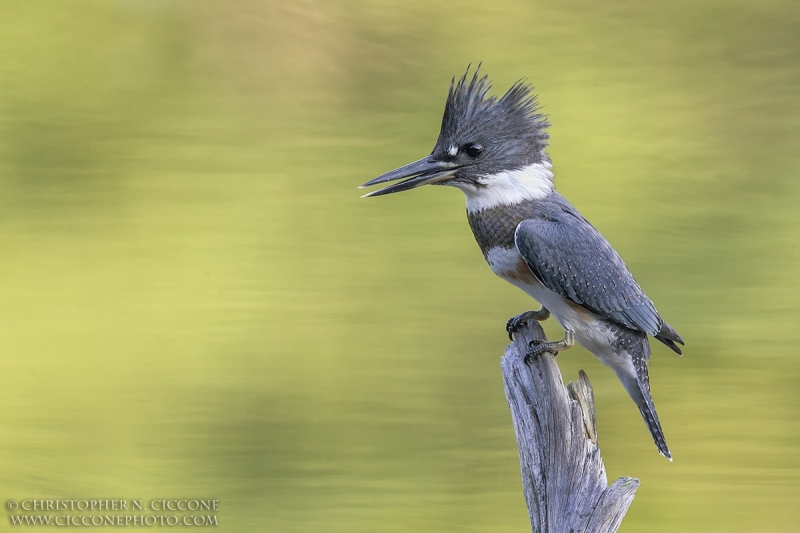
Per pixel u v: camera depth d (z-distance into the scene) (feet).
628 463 35.78
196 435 36.83
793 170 60.70
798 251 50.47
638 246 51.47
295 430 37.01
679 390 39.99
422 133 67.15
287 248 51.62
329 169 62.08
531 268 24.16
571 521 19.51
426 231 53.06
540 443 20.45
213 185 59.93
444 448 36.32
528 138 24.80
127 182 60.44
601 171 60.64
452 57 77.77
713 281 47.96
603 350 24.88
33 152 64.64
